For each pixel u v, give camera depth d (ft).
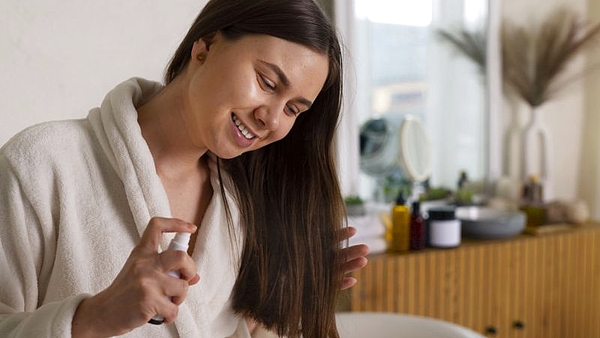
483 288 7.16
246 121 2.66
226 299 3.35
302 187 3.46
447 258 6.86
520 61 8.69
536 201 8.45
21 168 2.64
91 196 2.83
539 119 8.83
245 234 3.40
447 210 6.94
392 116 7.88
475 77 8.50
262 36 2.59
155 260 2.17
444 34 8.21
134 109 2.89
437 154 8.33
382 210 7.82
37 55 5.25
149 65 5.78
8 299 2.62
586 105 9.20
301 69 2.64
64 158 2.76
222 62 2.62
